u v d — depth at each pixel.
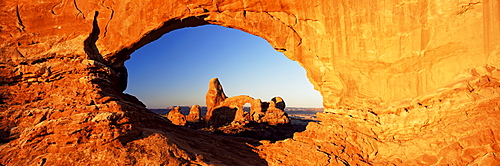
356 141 15.42
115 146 13.11
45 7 17.47
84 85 15.67
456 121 13.69
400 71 15.87
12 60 16.20
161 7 17.95
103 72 17.33
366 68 16.44
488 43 14.10
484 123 12.85
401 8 15.46
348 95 16.72
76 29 17.55
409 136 14.66
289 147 16.75
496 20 13.92
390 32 15.73
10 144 13.05
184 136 17.41
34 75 15.95
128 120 14.22
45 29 17.36
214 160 14.29
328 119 17.28
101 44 18.22
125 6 18.22
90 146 12.87
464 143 12.74
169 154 13.32
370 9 15.88
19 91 15.71
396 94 15.93
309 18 17.28
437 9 14.94
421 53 15.38
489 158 11.79
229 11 18.03
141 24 18.09
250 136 32.44
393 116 15.27
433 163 12.91
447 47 14.92
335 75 17.33
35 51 16.89
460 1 14.45
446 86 14.42
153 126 17.06
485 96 13.47
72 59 16.98
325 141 15.95
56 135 12.98
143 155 12.88
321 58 17.44
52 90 15.91
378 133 15.48
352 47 16.56
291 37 17.83
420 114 14.52
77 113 14.09
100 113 13.84
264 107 53.75
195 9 17.80
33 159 12.17
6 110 14.41
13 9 17.08
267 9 17.78
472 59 14.43
